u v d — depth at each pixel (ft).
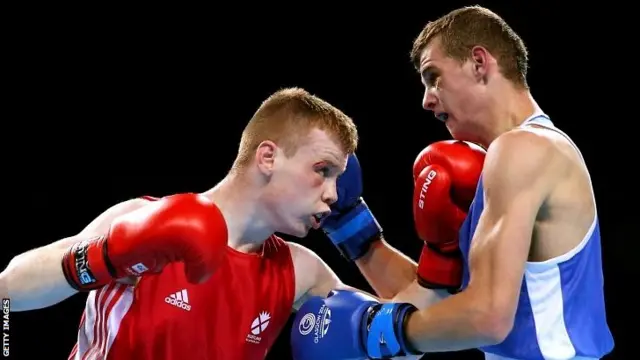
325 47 23.93
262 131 7.96
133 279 7.72
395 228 23.57
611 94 22.90
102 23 23.44
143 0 23.44
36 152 23.40
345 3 23.63
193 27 23.73
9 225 22.82
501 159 7.37
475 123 8.50
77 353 8.33
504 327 6.95
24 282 6.98
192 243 6.64
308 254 8.84
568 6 22.53
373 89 23.94
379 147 23.99
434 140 23.80
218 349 7.89
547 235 7.61
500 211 7.23
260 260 8.27
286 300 8.36
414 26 23.44
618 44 22.57
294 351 8.59
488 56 8.30
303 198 7.91
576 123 23.20
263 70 24.00
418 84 23.73
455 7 23.08
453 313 7.20
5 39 23.09
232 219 8.10
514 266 7.01
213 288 7.88
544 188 7.37
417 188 9.13
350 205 9.94
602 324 8.03
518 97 8.37
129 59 23.73
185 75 23.97
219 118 24.11
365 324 8.01
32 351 19.89
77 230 23.12
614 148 22.94
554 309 7.63
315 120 7.88
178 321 7.72
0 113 23.31
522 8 22.75
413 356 8.71
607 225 22.49
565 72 23.03
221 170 24.08
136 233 6.70
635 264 21.66
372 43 23.75
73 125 23.66
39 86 23.47
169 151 24.00
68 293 7.09
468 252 8.14
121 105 23.84
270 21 23.80
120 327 7.66
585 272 7.79
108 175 23.67
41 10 23.13
